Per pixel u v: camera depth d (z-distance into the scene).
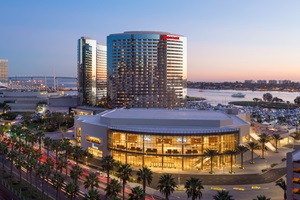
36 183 128.38
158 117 181.62
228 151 152.25
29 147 151.75
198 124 170.12
